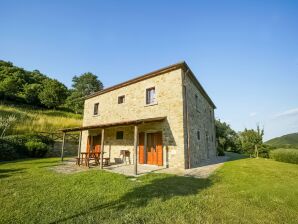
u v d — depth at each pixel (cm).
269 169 891
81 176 680
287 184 596
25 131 1702
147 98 1155
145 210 377
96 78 4662
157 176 701
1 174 736
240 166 973
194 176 712
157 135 1040
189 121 1037
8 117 1800
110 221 331
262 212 378
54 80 3469
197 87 1331
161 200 435
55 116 2553
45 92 3045
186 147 941
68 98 3553
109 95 1428
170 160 945
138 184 580
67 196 468
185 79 1055
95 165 1044
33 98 3000
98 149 1409
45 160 1240
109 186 557
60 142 1673
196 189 531
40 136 1547
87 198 453
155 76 1121
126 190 514
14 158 1270
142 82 1192
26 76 3672
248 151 1848
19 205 409
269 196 471
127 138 1191
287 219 350
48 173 758
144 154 1084
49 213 369
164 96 1045
